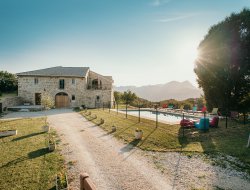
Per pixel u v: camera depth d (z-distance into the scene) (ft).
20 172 29.12
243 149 37.40
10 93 157.69
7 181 26.48
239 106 81.30
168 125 63.67
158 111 112.78
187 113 97.50
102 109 123.54
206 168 30.27
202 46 86.33
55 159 34.30
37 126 64.23
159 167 31.14
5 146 42.01
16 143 44.27
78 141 46.52
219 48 80.48
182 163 32.53
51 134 53.16
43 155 36.40
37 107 118.83
